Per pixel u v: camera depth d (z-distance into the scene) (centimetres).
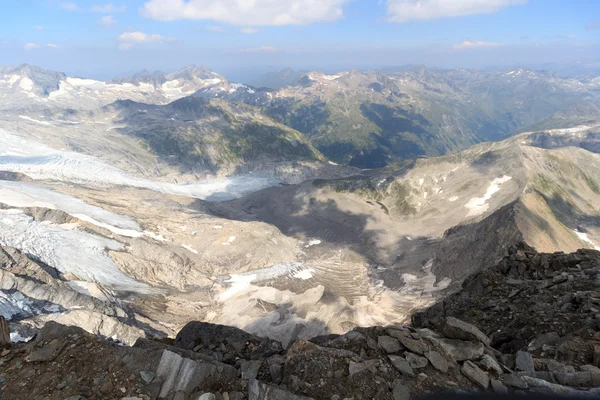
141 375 1244
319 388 1248
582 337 1569
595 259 2519
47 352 1345
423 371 1320
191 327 2134
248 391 1228
